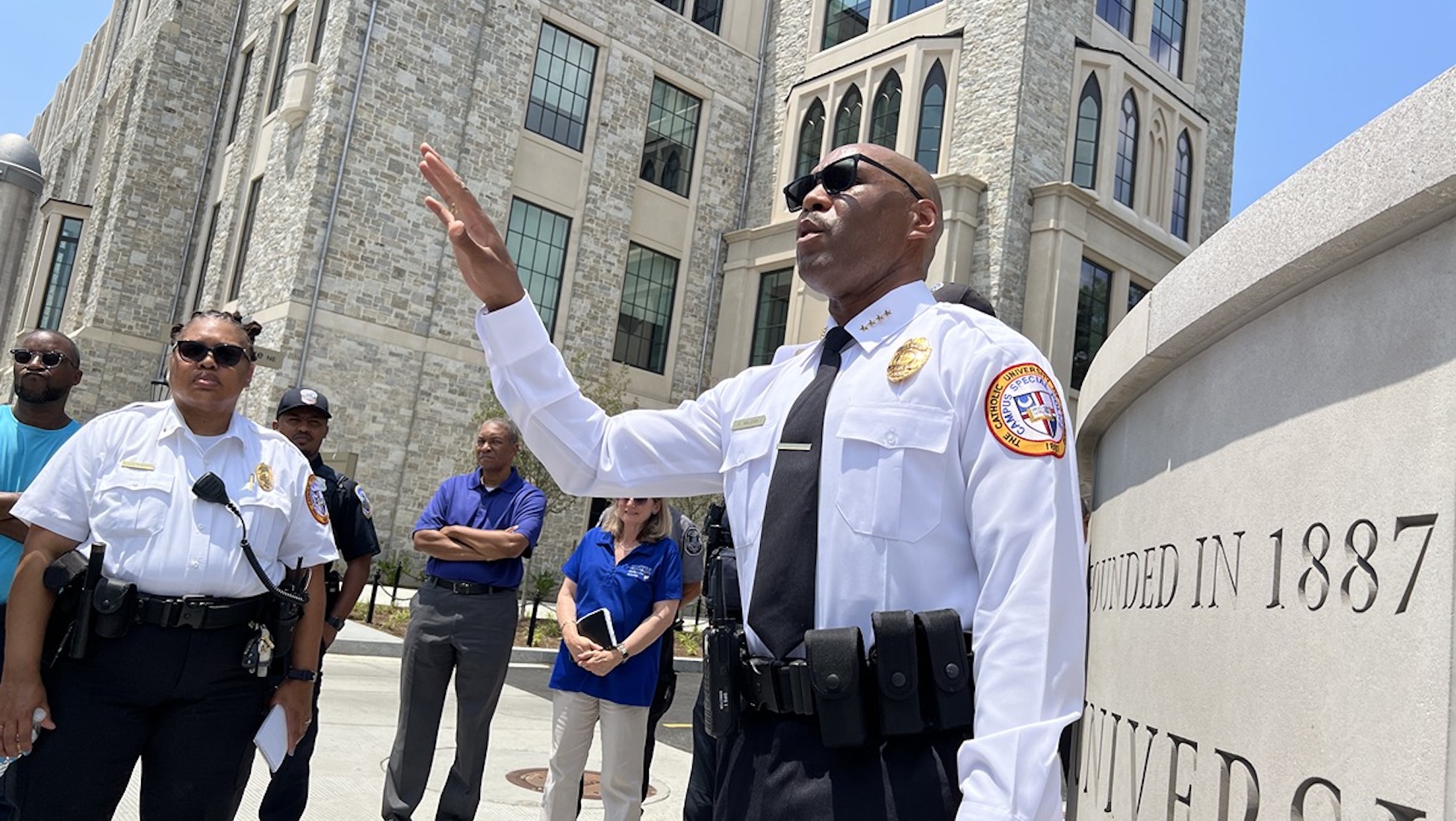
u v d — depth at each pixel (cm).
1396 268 183
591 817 559
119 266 2219
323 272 1702
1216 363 256
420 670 484
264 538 314
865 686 159
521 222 1956
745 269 2195
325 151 1719
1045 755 139
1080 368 1889
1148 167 2038
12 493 400
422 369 1798
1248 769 209
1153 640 275
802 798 161
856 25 2205
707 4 2308
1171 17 2223
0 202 926
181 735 300
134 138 2258
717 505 466
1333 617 186
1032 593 149
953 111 1939
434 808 552
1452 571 156
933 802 153
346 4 1752
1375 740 168
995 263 1808
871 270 188
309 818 499
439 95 1847
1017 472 156
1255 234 221
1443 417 164
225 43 2384
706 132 2242
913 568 164
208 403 311
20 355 420
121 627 286
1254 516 223
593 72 2080
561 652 465
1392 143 173
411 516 1766
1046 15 1906
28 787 284
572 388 210
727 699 178
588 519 1952
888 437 168
